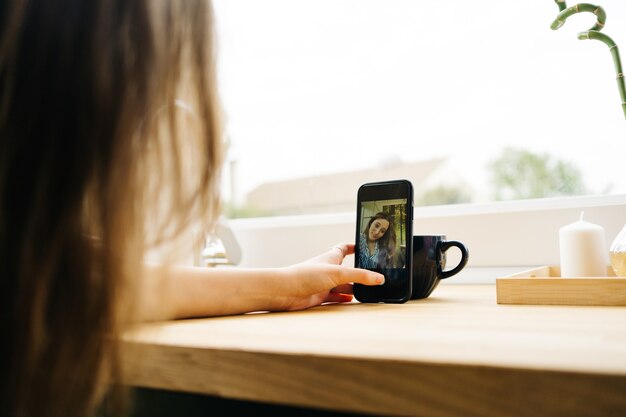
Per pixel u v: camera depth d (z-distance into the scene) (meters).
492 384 0.27
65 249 0.31
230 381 0.36
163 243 0.38
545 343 0.34
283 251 1.34
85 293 0.32
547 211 1.06
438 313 0.57
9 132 0.32
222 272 0.60
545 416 0.26
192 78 0.39
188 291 0.55
